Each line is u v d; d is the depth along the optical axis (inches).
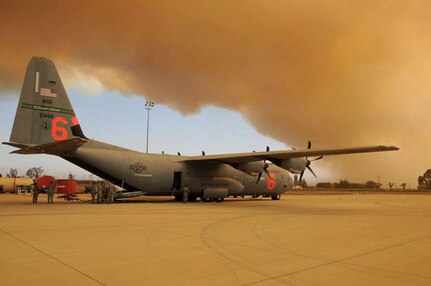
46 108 765.3
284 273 229.1
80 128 810.2
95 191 846.5
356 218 593.6
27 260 249.6
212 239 350.6
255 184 1122.7
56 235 354.9
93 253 276.2
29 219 483.8
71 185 1209.4
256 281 210.1
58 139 773.3
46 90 768.9
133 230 399.2
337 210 770.8
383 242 350.9
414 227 475.2
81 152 798.5
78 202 874.1
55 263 242.4
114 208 697.6
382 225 495.8
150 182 896.3
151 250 292.4
